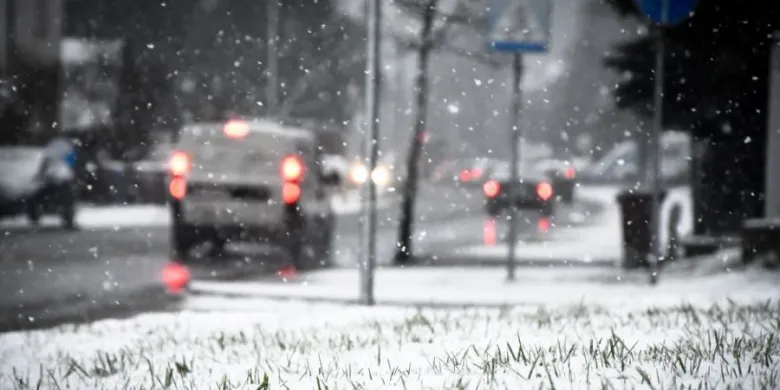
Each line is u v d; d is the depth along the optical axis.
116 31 116.25
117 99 91.88
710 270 32.69
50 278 31.38
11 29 90.69
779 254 31.09
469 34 39.75
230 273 33.41
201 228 35.12
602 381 10.55
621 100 43.72
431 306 24.44
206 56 100.69
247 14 113.00
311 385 11.67
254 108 90.62
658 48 29.53
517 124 31.92
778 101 34.53
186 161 35.34
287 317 20.81
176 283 30.20
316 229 37.69
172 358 15.09
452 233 56.84
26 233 48.81
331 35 37.62
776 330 15.12
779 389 10.23
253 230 34.94
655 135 29.64
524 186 70.19
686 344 13.66
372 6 24.28
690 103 41.44
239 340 17.05
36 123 88.31
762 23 37.69
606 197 99.75
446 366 12.37
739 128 41.41
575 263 39.47
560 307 21.61
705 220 43.06
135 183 77.19
